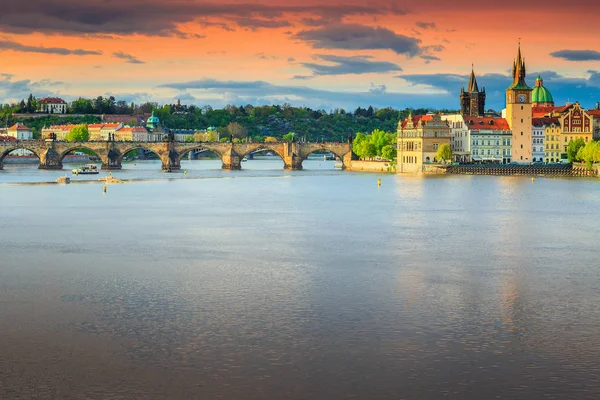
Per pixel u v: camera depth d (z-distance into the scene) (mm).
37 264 134250
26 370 81062
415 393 75625
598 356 84875
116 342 89375
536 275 126250
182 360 83688
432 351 86312
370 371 80688
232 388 76688
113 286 116625
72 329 94125
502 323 96812
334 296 110500
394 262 137625
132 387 77000
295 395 75188
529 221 198875
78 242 159250
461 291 114062
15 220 197000
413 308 103750
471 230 181125
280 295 111000
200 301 107375
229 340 89938
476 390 76188
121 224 189625
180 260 138625
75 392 75938
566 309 103750
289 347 87625
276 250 150250
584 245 158000
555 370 80938
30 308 103688
